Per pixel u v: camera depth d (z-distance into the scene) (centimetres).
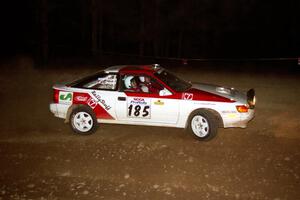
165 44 3050
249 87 1306
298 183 564
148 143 755
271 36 2942
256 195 535
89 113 812
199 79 1519
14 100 1168
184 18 2650
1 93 1273
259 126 839
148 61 2441
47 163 677
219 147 719
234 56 2827
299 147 702
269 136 770
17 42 2839
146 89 793
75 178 614
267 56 2730
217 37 2995
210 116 744
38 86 1394
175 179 595
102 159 685
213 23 2748
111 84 810
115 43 3144
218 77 1580
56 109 837
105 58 2514
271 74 1692
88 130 818
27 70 1834
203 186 568
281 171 605
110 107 802
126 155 698
